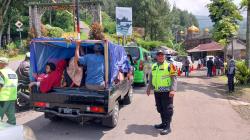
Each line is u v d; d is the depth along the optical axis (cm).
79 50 929
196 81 2378
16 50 3478
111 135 844
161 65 871
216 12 3291
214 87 1947
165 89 863
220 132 889
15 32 5666
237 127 945
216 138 834
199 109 1198
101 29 3572
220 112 1150
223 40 3303
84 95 815
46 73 916
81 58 841
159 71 868
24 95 1081
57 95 834
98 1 3569
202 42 9762
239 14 3250
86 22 7388
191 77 2859
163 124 904
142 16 9775
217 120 1027
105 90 803
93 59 823
